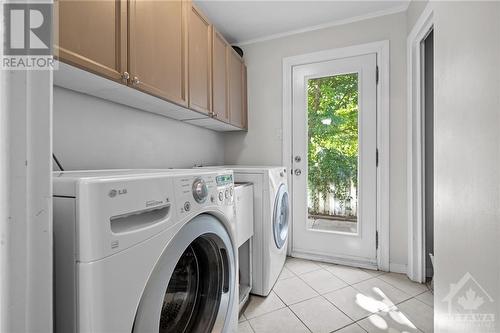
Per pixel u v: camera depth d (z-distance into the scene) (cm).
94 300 48
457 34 68
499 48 50
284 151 244
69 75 98
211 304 100
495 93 52
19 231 37
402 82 204
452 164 72
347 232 227
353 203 226
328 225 234
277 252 188
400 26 204
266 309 153
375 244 216
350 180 227
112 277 51
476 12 59
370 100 216
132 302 55
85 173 80
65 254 50
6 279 35
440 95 79
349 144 226
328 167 234
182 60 148
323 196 236
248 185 163
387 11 206
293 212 244
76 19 87
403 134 204
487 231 55
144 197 60
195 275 100
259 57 254
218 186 94
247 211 160
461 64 66
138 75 114
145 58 118
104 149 136
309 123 240
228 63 213
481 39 57
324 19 218
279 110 247
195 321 97
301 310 152
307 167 240
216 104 191
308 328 136
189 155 213
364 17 213
